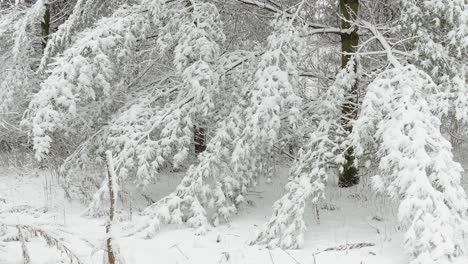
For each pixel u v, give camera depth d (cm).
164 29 803
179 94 824
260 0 916
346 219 724
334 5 1071
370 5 1061
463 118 670
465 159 1005
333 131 707
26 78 1041
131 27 790
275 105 680
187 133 771
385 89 620
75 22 883
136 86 959
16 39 953
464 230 499
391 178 575
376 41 945
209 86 746
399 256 535
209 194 739
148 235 659
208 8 797
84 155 868
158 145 763
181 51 759
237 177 734
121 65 840
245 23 1039
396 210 738
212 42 771
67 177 859
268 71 707
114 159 771
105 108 887
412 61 743
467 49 684
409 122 554
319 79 1047
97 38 757
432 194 500
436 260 472
